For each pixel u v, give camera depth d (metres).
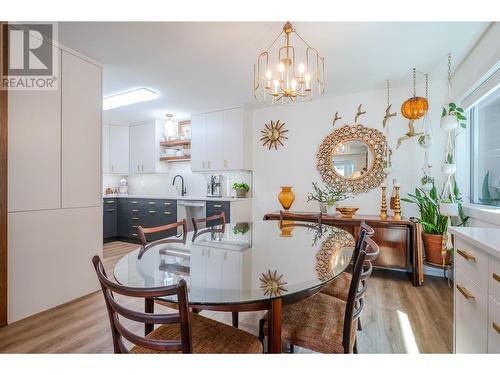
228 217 3.86
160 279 1.14
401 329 1.85
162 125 5.00
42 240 2.10
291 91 2.00
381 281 2.83
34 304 2.04
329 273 1.19
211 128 4.25
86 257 2.43
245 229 2.25
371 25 1.97
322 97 3.65
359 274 1.05
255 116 4.24
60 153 2.22
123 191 5.55
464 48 2.32
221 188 4.57
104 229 4.66
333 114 3.64
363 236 1.42
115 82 3.07
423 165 3.12
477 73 2.23
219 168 4.17
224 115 4.12
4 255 1.87
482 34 2.10
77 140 2.35
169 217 4.42
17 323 1.92
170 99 3.71
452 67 2.68
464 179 2.76
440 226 2.71
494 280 1.00
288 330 1.17
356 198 3.48
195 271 1.23
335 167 3.61
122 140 5.15
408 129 3.21
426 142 2.85
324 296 1.49
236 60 2.54
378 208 3.35
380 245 2.84
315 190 3.77
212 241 1.82
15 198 1.93
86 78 2.42
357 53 2.40
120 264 1.34
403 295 2.45
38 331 1.82
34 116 2.04
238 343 1.06
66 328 1.87
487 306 1.05
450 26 1.99
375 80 3.04
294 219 3.31
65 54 2.26
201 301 0.94
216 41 2.20
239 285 1.06
